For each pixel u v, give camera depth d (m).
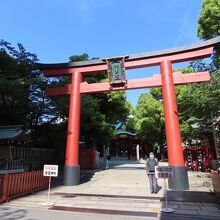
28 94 17.98
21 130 15.87
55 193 13.13
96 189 14.19
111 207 10.20
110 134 24.81
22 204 10.65
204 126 17.56
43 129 19.61
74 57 25.94
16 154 16.11
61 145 20.88
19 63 18.55
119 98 25.94
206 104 13.51
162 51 15.77
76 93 16.81
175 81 15.16
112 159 43.91
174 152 14.01
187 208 10.00
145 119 37.66
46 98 18.59
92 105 22.95
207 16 17.33
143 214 9.11
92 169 23.12
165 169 10.50
